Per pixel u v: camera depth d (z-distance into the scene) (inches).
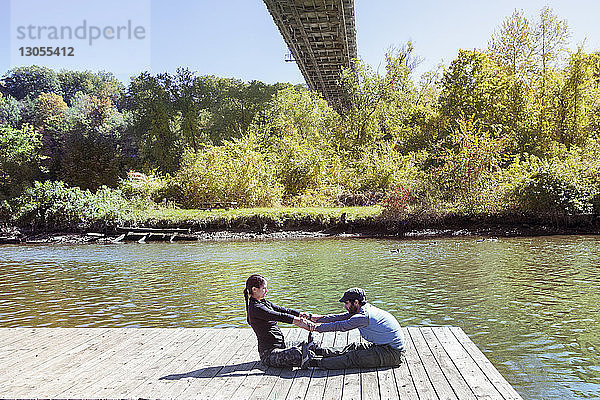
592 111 1347.2
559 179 943.7
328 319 227.0
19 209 1046.4
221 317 365.4
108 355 245.3
